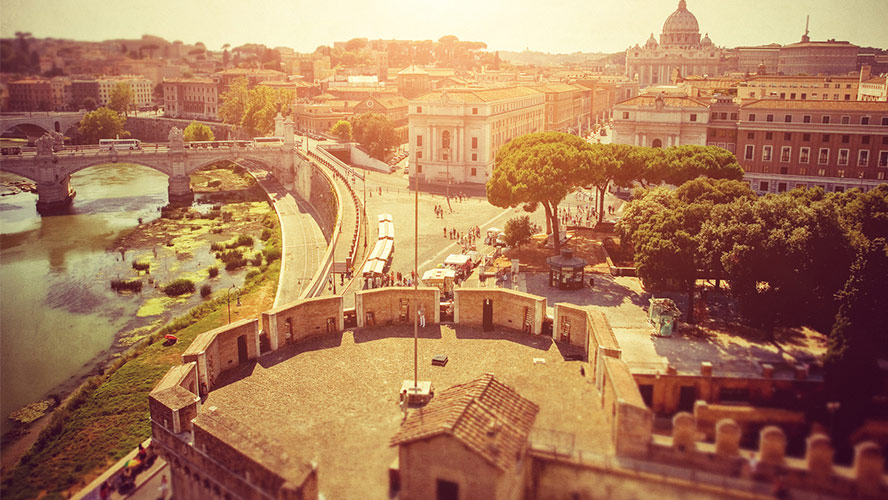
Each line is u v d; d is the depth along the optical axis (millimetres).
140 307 117125
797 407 55750
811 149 153000
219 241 160625
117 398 81062
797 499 40281
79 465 66188
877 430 50625
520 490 44969
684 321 80750
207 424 52000
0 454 71062
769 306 74125
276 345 71938
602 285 98250
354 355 70625
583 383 62812
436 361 67938
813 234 74875
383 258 112500
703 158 122188
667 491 42094
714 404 59562
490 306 77125
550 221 128625
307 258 140125
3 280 130125
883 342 66438
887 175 147500
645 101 175000
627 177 128500
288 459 46938
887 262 73375
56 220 179125
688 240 80875
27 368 92562
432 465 43312
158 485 56125
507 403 47094
